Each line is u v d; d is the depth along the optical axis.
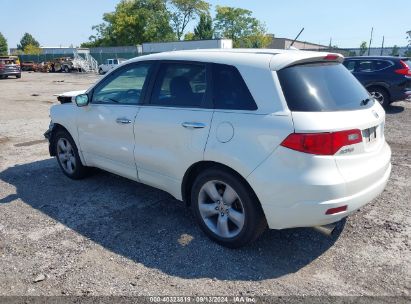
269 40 73.50
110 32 74.31
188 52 3.85
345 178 2.98
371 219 4.10
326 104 3.07
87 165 5.04
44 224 4.03
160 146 3.83
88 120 4.71
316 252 3.46
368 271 3.17
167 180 3.90
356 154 3.11
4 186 5.20
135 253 3.46
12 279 3.08
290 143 2.92
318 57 3.37
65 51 69.75
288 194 2.97
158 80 3.95
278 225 3.13
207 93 3.48
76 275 3.13
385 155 3.57
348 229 3.88
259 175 3.06
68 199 4.70
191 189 3.80
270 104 3.07
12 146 7.51
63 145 5.42
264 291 2.93
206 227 3.64
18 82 28.80
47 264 3.29
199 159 3.45
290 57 3.21
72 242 3.65
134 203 4.56
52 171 5.82
